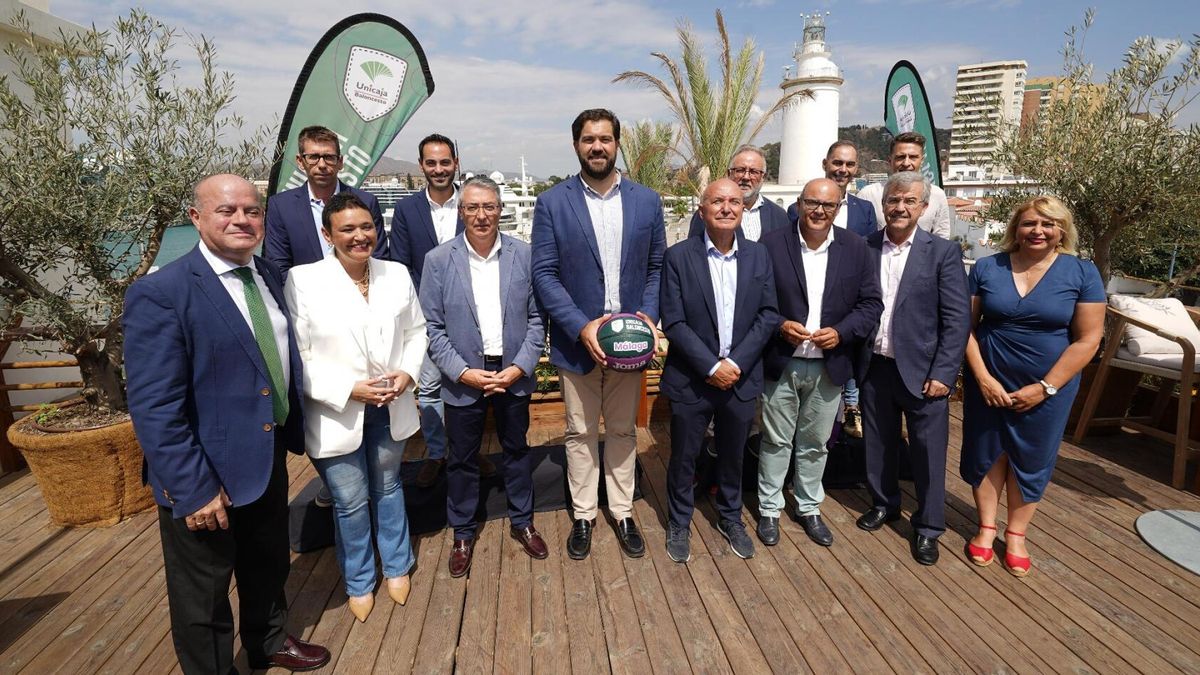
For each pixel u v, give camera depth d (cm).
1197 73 397
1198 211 421
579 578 277
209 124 310
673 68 1046
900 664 224
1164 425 426
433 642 238
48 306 289
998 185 519
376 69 455
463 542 285
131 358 173
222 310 186
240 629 222
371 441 249
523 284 274
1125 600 259
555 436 446
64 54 292
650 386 466
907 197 269
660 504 347
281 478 215
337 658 230
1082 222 461
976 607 255
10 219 276
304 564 290
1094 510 334
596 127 253
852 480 366
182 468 177
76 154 287
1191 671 219
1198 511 330
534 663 227
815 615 251
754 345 269
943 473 286
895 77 644
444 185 337
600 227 271
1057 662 224
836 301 276
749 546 292
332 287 225
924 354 279
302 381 219
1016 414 268
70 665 226
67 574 280
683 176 1130
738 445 285
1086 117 440
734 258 276
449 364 263
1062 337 259
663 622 247
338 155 312
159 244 323
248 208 184
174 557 191
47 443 298
